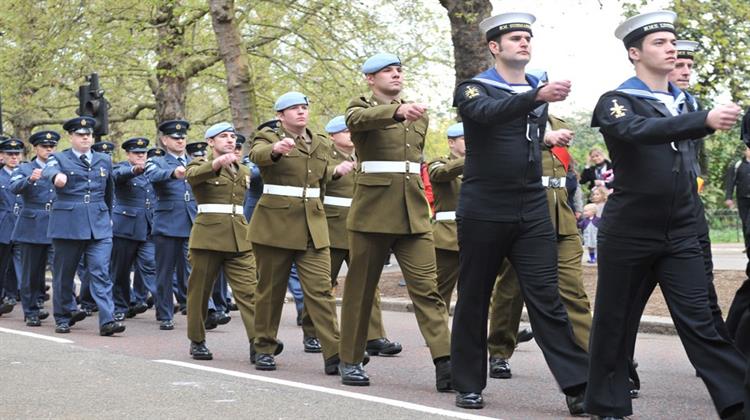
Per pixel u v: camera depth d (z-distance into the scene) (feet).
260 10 79.15
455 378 24.23
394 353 33.40
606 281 21.34
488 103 22.18
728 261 70.44
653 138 19.53
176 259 42.52
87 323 44.24
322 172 30.17
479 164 23.32
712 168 61.72
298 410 23.75
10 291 51.98
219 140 34.50
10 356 32.12
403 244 27.12
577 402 23.00
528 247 23.32
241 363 32.09
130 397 25.41
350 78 81.00
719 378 20.44
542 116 23.53
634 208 20.84
